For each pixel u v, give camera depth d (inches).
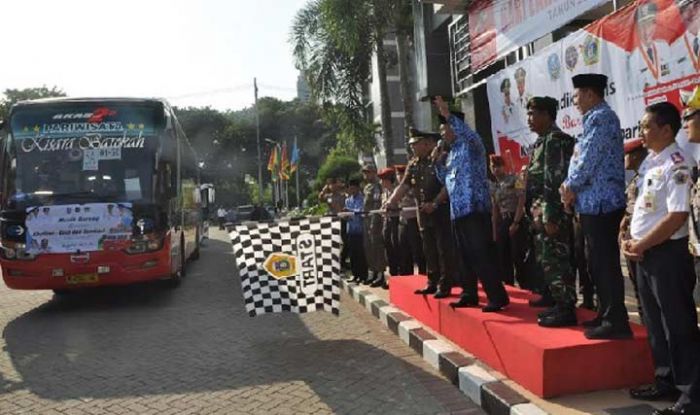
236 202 2714.1
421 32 470.0
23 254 319.0
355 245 377.7
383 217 349.7
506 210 265.7
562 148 172.9
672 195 128.3
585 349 155.6
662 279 132.8
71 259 319.0
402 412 166.4
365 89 714.8
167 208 349.1
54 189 329.4
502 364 176.2
